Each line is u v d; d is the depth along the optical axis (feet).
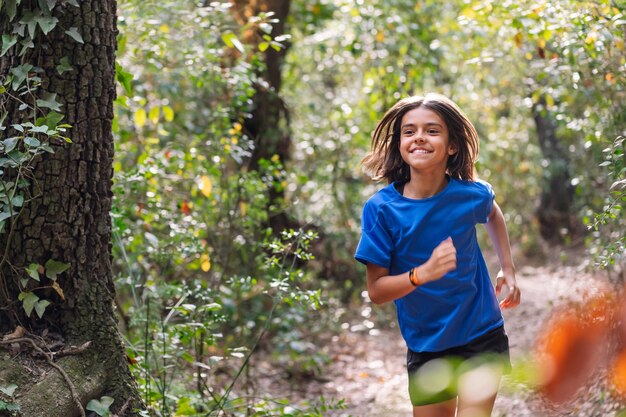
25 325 10.71
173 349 14.52
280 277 13.92
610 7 14.20
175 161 19.62
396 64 27.58
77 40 10.50
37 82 10.30
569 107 20.12
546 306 24.89
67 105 10.65
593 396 11.50
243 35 22.47
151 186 17.40
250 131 27.55
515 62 28.94
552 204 41.37
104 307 11.03
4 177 10.54
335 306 27.76
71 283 10.82
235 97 22.04
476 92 36.78
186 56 19.26
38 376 10.17
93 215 10.94
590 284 15.43
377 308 29.14
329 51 33.04
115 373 10.89
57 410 9.91
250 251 22.06
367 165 10.86
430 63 27.96
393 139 10.52
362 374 22.27
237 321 23.72
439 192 10.00
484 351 9.80
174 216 18.47
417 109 10.02
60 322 10.82
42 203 10.58
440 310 9.78
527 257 41.16
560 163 37.91
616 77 14.97
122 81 12.55
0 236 10.61
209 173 19.45
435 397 9.13
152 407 12.43
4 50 10.39
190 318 14.48
